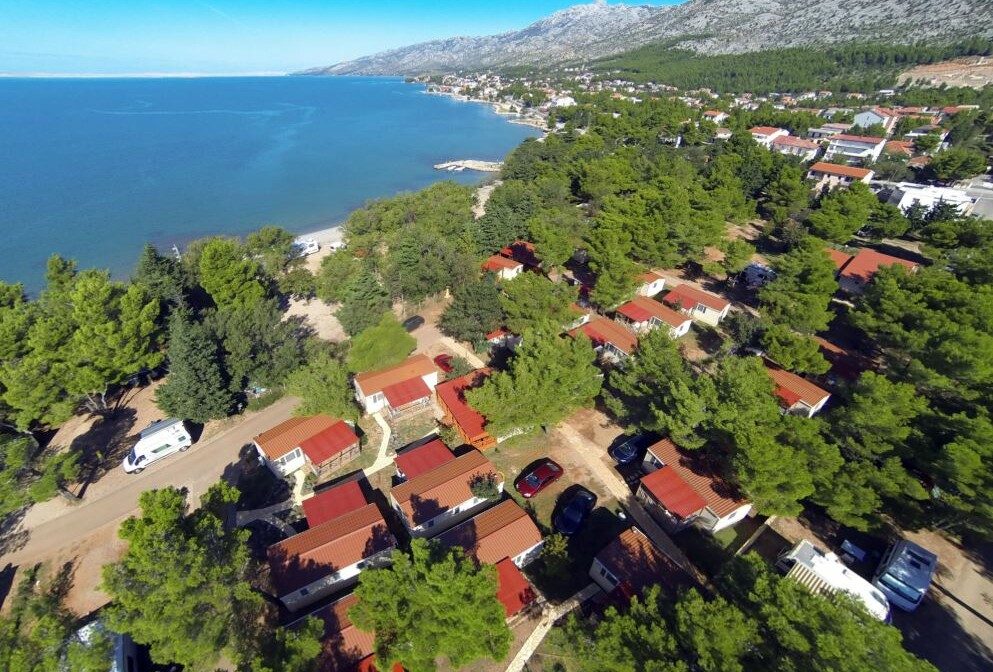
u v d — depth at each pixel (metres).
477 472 41.19
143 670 30.94
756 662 22.81
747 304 70.75
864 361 56.09
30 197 137.75
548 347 45.38
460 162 190.12
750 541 37.09
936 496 35.28
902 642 30.31
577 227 80.19
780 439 37.50
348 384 53.50
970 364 40.12
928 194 94.19
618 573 32.81
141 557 26.11
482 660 30.06
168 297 60.56
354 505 39.41
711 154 128.62
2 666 25.19
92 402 51.41
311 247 102.31
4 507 35.91
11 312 52.91
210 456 47.47
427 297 72.50
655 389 44.78
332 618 30.50
